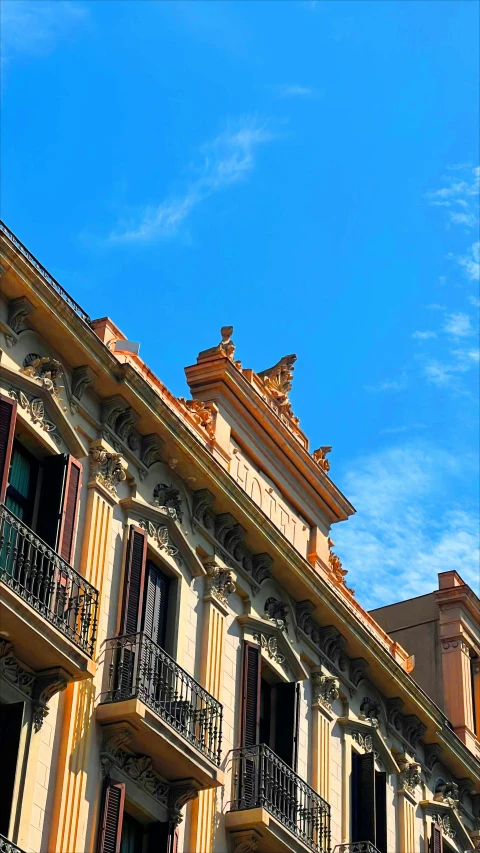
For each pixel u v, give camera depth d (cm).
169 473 2919
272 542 3131
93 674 2414
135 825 2608
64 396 2662
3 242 2494
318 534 3534
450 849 3809
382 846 3362
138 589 2691
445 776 3900
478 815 3984
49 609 2356
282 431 3412
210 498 2984
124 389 2758
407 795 3612
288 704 3128
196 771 2627
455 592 4312
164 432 2856
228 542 3058
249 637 3073
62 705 2456
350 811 3316
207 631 2911
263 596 3172
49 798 2372
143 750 2572
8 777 2278
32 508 2533
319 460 3591
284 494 3428
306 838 2942
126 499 2762
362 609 3728
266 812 2814
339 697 3409
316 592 3272
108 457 2728
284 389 3541
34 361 2591
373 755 3409
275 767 2953
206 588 2953
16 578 2428
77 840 2383
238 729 2934
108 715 2492
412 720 3688
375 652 3484
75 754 2433
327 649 3384
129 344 2891
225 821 2808
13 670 2356
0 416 2420
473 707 4241
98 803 2459
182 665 2806
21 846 2267
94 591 2472
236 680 2983
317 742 3238
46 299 2589
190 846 2700
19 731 2308
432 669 4241
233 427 3253
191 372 3253
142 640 2597
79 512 2638
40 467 2577
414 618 4366
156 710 2553
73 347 2664
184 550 2898
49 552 2406
